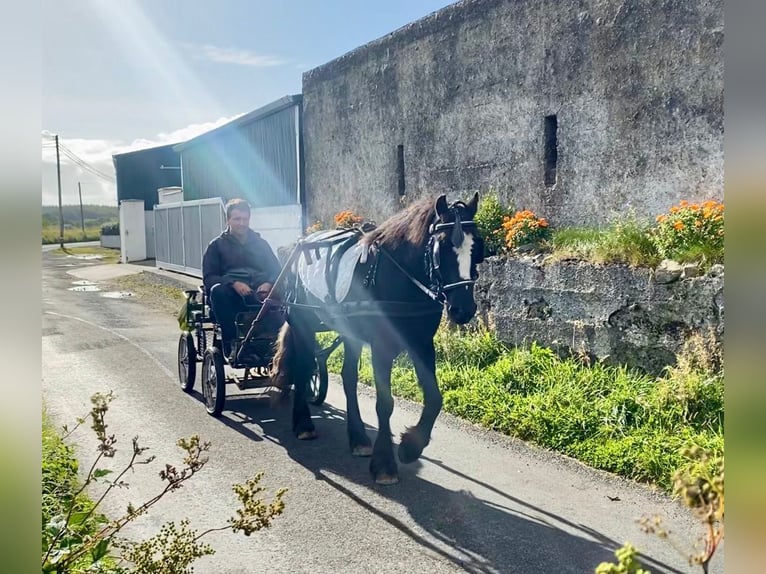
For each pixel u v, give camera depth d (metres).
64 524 2.79
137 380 8.76
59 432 6.34
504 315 8.43
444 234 4.48
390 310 4.89
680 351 6.48
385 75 12.89
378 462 5.12
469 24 10.84
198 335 7.92
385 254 4.96
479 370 7.80
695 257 6.59
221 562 3.95
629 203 8.60
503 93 10.34
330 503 4.77
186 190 23.56
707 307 6.22
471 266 4.43
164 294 18.62
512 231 9.21
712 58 7.57
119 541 3.95
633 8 8.36
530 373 7.28
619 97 8.61
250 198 18.69
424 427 5.15
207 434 6.44
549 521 4.39
